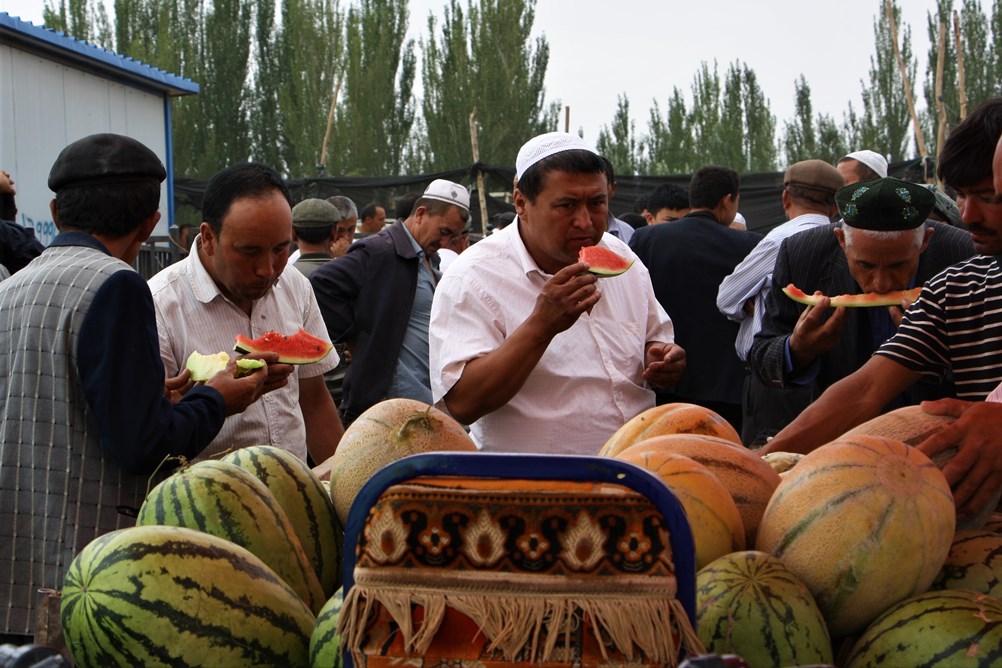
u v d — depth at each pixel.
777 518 1.97
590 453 3.22
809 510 1.91
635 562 1.51
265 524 2.13
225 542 1.95
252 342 3.36
